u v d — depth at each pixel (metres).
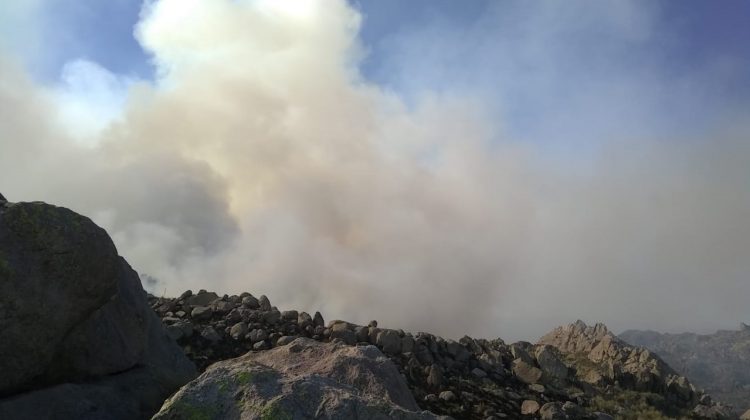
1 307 7.57
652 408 27.94
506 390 23.97
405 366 23.06
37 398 7.81
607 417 22.42
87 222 8.98
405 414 6.95
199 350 19.95
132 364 10.46
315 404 6.79
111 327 10.20
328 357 11.65
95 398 8.66
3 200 9.13
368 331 25.95
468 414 19.48
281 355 11.95
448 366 25.53
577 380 29.66
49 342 8.21
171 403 6.59
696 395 33.28
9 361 7.68
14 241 7.97
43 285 8.07
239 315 24.14
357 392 7.48
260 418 6.32
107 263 9.11
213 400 6.68
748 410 31.50
